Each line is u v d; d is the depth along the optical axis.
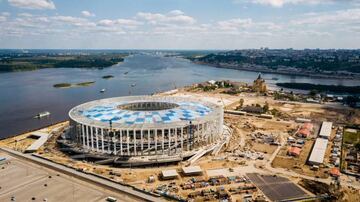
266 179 188.50
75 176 189.38
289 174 196.62
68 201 158.62
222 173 196.62
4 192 168.00
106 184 178.25
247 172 198.75
